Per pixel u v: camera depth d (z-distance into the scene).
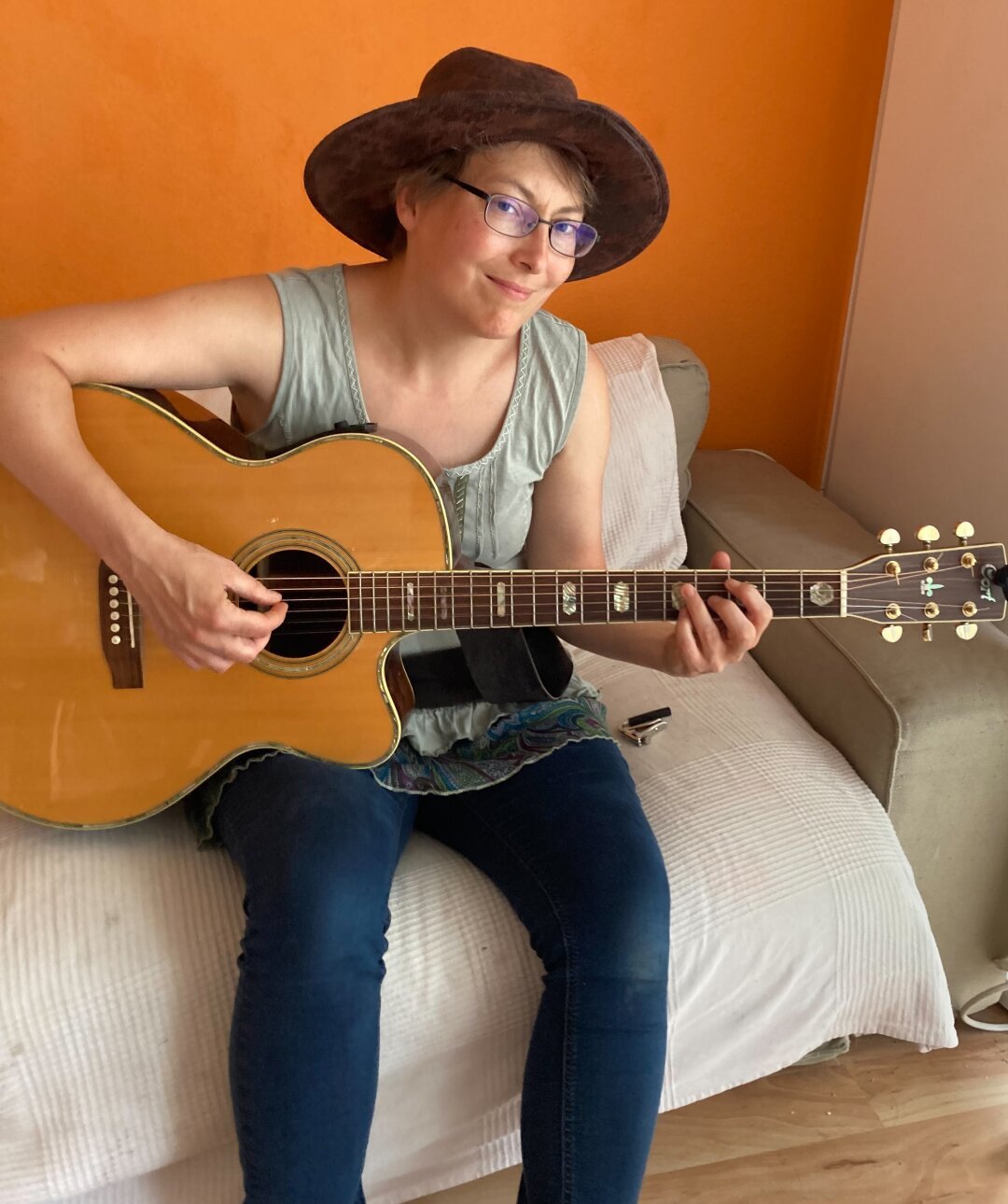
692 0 1.63
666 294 1.84
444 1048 1.04
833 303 1.92
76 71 1.45
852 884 1.16
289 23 1.50
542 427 1.12
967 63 1.51
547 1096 0.96
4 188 1.49
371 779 1.07
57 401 0.95
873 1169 1.25
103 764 1.04
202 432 1.05
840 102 1.76
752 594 1.01
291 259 1.64
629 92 1.67
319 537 1.03
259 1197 0.87
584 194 1.00
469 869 1.11
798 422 2.01
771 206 1.81
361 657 1.05
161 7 1.44
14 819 1.10
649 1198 1.20
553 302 1.79
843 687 1.29
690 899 1.11
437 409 1.09
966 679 1.25
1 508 1.00
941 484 1.65
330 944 0.90
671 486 1.63
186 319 1.01
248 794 1.02
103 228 1.55
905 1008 1.21
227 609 0.94
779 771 1.24
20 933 0.97
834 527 1.63
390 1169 1.10
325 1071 0.88
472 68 0.96
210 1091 0.99
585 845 1.03
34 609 1.01
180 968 0.98
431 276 0.99
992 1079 1.38
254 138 1.55
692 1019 1.12
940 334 1.62
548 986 1.00
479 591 1.04
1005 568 1.04
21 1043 0.93
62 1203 1.02
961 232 1.55
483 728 1.14
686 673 1.11
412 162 0.99
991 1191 1.23
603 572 1.04
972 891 1.33
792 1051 1.20
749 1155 1.26
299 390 1.07
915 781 1.24
